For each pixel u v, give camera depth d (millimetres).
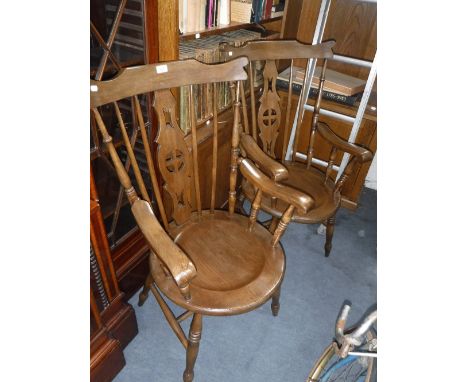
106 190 1110
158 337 1377
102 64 896
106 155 1036
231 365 1308
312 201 986
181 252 800
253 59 1298
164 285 997
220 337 1402
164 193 1388
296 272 1754
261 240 1185
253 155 1138
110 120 1041
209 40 1395
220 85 1470
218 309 943
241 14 1379
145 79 914
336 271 1779
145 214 892
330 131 1489
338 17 1812
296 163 1689
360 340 802
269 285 1017
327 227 1717
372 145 1887
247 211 2131
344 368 1166
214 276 1045
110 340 1141
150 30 974
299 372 1306
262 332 1438
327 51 1420
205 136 1377
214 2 1220
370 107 1793
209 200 1687
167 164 1097
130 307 1280
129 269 1328
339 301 1614
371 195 2404
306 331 1460
